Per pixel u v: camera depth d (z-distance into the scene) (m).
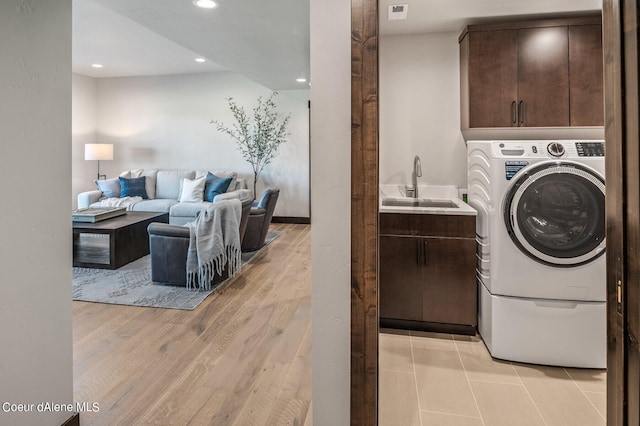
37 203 1.37
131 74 6.96
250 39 3.59
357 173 1.20
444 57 3.00
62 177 1.47
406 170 3.10
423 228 2.59
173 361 2.21
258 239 4.96
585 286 2.11
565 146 2.18
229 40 3.62
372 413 1.22
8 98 1.25
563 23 2.66
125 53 5.57
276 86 6.18
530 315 2.19
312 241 1.26
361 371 1.22
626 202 0.81
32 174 1.35
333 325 1.27
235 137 6.96
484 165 2.37
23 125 1.31
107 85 7.19
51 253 1.44
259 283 3.66
